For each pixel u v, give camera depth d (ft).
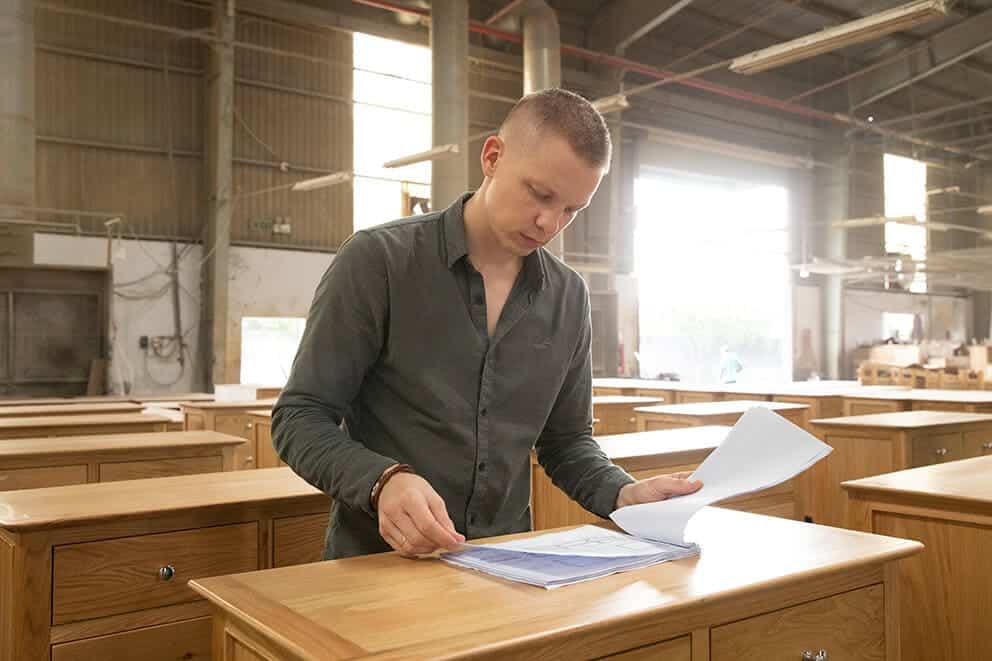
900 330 66.90
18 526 6.53
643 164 51.34
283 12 38.37
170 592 7.25
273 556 7.80
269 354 40.42
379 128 42.29
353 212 41.42
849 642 4.40
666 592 3.72
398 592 3.78
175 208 37.76
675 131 50.49
